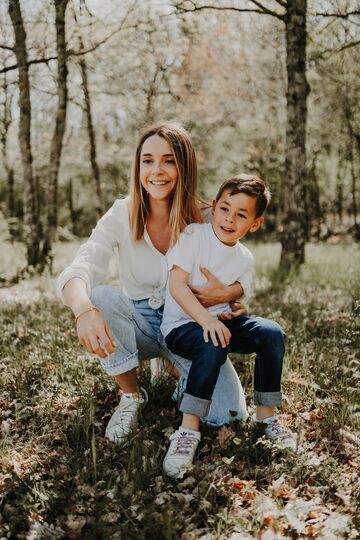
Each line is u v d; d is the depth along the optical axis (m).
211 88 18.38
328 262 9.41
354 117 15.86
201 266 2.78
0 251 12.12
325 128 17.55
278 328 2.67
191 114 19.31
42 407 3.14
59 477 2.46
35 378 3.62
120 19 10.50
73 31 10.87
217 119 20.11
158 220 2.95
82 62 12.55
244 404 2.93
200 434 2.59
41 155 22.66
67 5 10.38
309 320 5.07
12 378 3.66
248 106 19.38
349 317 4.84
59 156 11.02
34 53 11.56
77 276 2.64
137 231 2.90
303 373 3.59
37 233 10.78
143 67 14.30
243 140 21.64
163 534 2.03
